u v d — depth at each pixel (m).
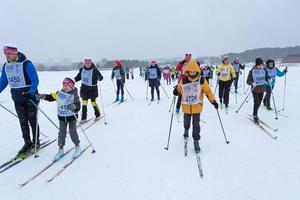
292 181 3.73
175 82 22.98
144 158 4.65
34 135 5.05
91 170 4.23
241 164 4.30
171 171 4.11
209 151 4.89
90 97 7.46
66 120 4.60
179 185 3.69
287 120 7.06
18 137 6.07
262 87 6.62
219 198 3.35
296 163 4.31
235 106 9.33
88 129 6.60
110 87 18.28
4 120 7.97
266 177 3.86
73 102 4.55
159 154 4.81
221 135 5.85
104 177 3.99
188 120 5.02
